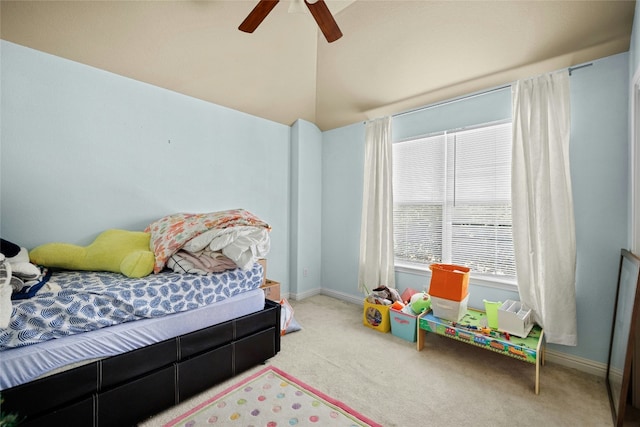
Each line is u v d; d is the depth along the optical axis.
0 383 1.13
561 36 1.91
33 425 1.17
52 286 1.56
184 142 2.71
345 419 1.54
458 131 2.70
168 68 2.41
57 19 1.86
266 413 1.58
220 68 2.58
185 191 2.72
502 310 2.02
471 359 2.18
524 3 1.84
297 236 3.60
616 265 1.91
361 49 2.59
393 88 2.82
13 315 1.21
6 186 1.87
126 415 1.43
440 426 1.51
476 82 2.46
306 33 2.58
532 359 1.78
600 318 1.97
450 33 2.17
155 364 1.53
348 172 3.58
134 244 2.02
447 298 2.21
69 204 2.10
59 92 2.04
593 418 1.57
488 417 1.57
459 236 2.70
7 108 1.86
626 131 1.88
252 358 1.99
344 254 3.62
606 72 1.94
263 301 2.15
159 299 1.60
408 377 1.94
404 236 3.11
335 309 3.25
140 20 2.01
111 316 1.44
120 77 2.32
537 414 1.60
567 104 2.03
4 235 1.87
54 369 1.25
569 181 2.02
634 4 1.65
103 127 2.24
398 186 3.16
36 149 1.96
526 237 2.19
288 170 3.64
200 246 1.90
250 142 3.24
